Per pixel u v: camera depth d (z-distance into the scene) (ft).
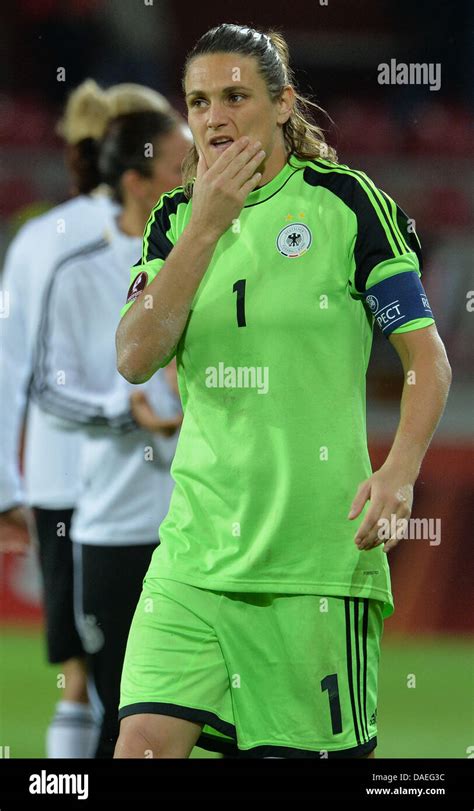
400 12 109.81
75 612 51.49
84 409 50.39
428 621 79.36
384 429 85.05
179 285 30.07
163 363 31.19
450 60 109.19
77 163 52.21
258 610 30.78
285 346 30.50
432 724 59.52
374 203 30.94
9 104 100.83
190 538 31.14
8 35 103.96
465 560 79.51
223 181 29.84
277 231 31.09
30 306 52.21
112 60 105.29
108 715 48.93
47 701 62.75
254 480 30.50
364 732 31.55
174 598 30.68
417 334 30.27
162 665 30.12
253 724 30.86
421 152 104.88
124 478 49.47
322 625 30.66
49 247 51.70
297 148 32.40
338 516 30.58
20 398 53.42
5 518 53.36
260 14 108.17
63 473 52.26
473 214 101.91
